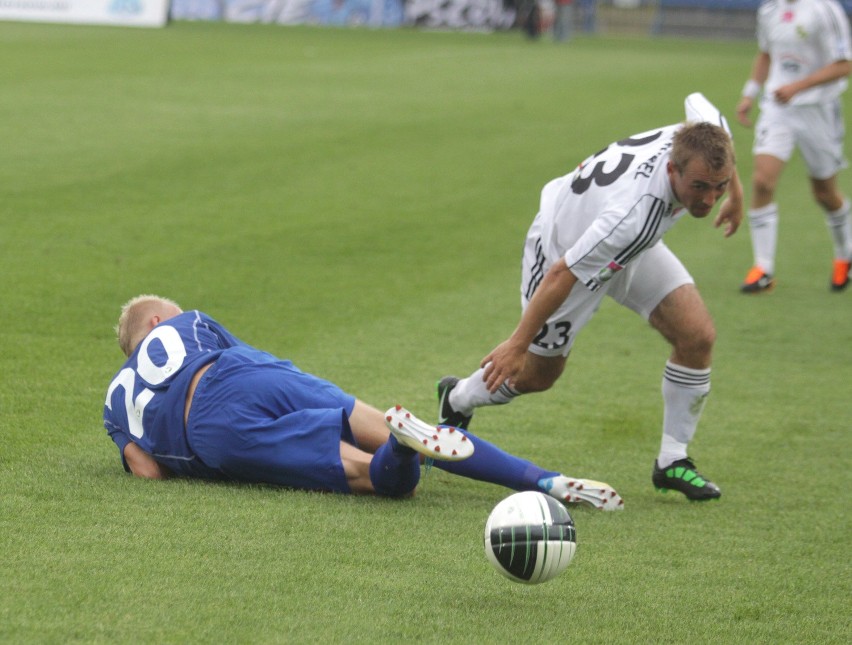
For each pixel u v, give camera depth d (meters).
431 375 20.94
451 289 27.47
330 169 41.91
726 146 13.51
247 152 44.03
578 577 12.30
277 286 26.59
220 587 11.19
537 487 14.77
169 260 28.17
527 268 16.30
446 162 44.56
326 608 10.86
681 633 10.96
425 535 13.22
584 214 15.04
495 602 11.34
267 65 75.12
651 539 13.91
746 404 20.72
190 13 119.50
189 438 14.45
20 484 13.97
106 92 58.03
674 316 15.81
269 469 14.41
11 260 27.19
